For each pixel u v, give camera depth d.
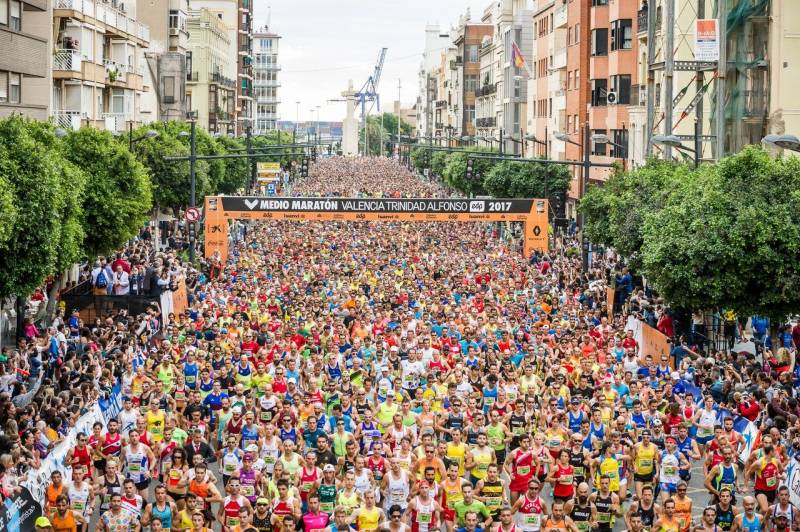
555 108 92.38
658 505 17.08
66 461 19.39
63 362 27.08
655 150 60.00
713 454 20.89
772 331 32.00
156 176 62.03
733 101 49.16
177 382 24.78
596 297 43.44
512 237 68.44
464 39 160.12
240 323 33.56
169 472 17.97
